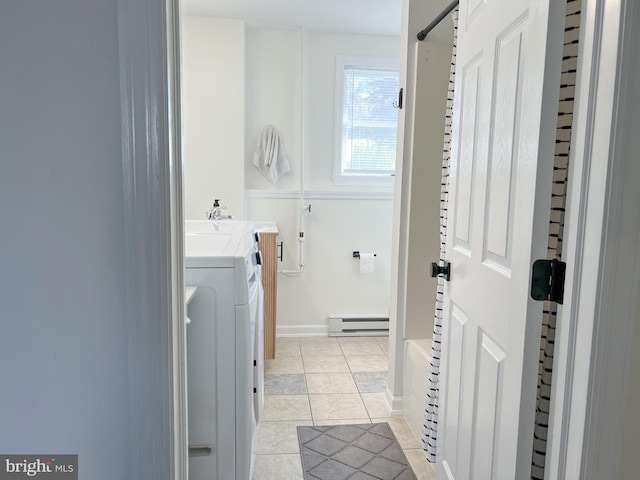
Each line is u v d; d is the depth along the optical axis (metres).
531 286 0.96
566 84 0.97
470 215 1.36
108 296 0.89
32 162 0.86
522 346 0.99
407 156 2.35
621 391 0.86
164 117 0.85
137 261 0.88
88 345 0.90
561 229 1.01
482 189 1.27
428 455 1.85
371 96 3.59
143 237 0.87
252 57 3.41
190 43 3.21
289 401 2.62
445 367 1.58
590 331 0.85
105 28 0.83
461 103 1.47
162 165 0.86
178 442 0.97
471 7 1.40
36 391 0.91
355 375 2.98
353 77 3.55
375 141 3.64
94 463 0.93
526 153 0.99
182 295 0.97
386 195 3.62
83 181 0.86
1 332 0.89
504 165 1.12
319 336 3.69
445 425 1.56
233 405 1.59
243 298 1.56
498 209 1.15
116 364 0.91
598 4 0.81
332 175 3.60
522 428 1.00
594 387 0.86
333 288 3.67
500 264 1.14
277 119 3.49
